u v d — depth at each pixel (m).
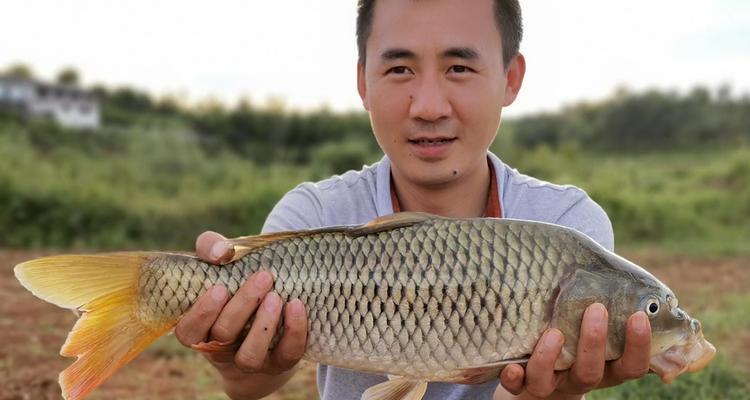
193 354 2.15
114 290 0.80
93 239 4.46
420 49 0.83
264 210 4.89
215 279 0.79
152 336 0.81
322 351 0.79
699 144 16.27
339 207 0.97
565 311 0.76
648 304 0.77
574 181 6.74
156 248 4.54
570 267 0.77
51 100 19.33
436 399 0.91
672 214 5.46
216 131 14.98
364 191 0.98
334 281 0.78
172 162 7.45
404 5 0.84
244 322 0.78
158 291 0.80
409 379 0.79
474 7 0.85
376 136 0.89
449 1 0.84
